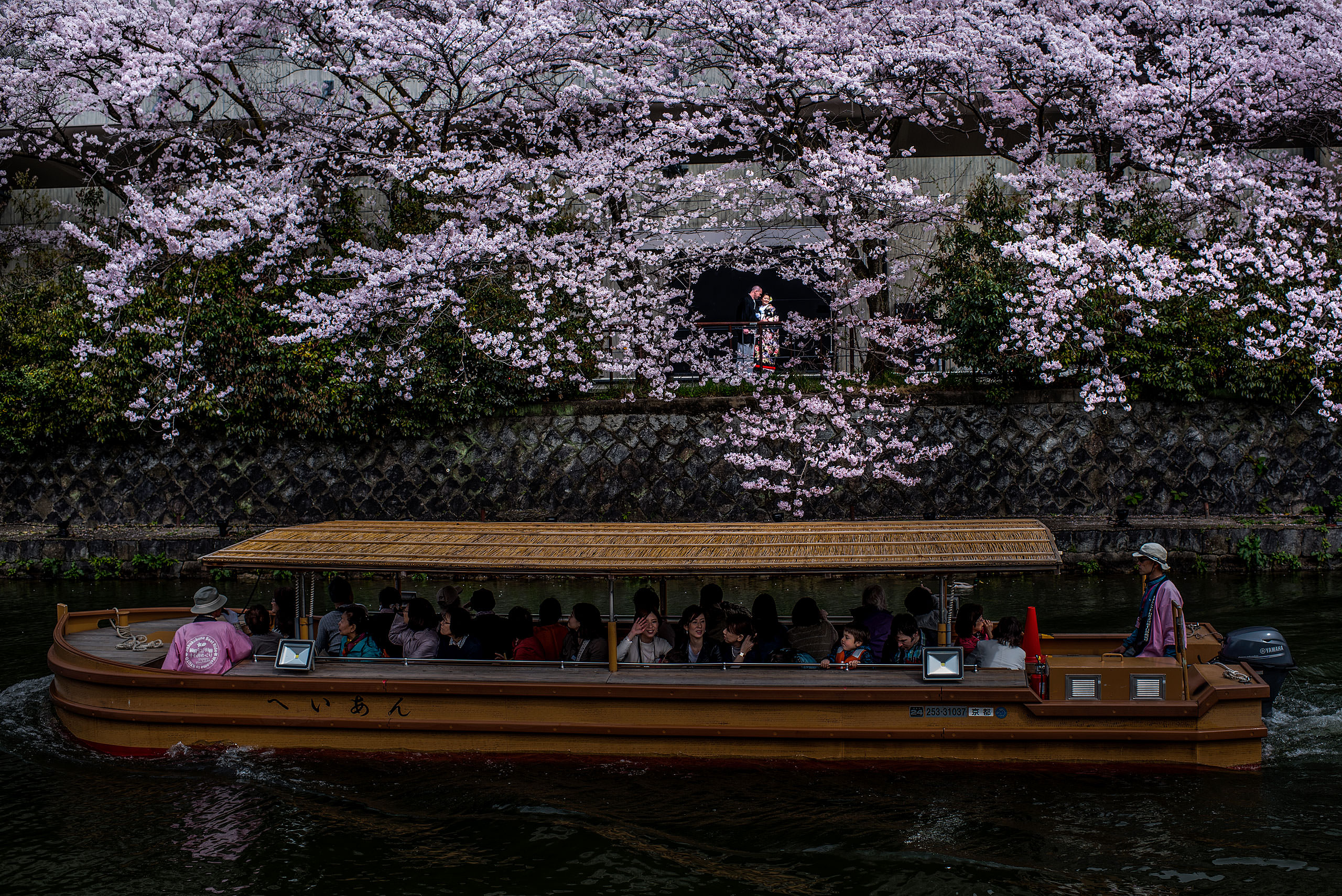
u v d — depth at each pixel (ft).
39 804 22.94
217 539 49.06
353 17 44.70
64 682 27.22
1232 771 23.34
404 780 24.02
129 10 46.29
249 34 49.32
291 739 25.27
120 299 46.68
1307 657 31.81
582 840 20.88
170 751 25.63
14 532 51.96
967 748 23.63
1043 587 43.70
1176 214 52.80
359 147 50.21
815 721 23.82
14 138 54.39
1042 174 51.29
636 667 25.23
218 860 20.36
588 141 52.54
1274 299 49.90
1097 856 20.04
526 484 52.85
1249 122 48.80
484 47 45.96
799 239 56.24
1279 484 50.67
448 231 46.14
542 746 24.52
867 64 45.39
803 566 23.89
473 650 26.35
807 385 53.67
